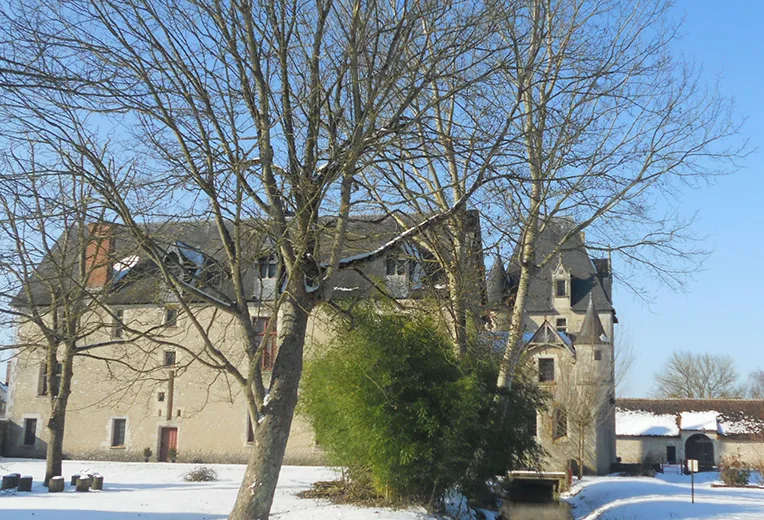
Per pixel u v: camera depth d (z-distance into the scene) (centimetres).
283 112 1143
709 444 4938
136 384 3509
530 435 2088
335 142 1170
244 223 1152
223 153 1155
